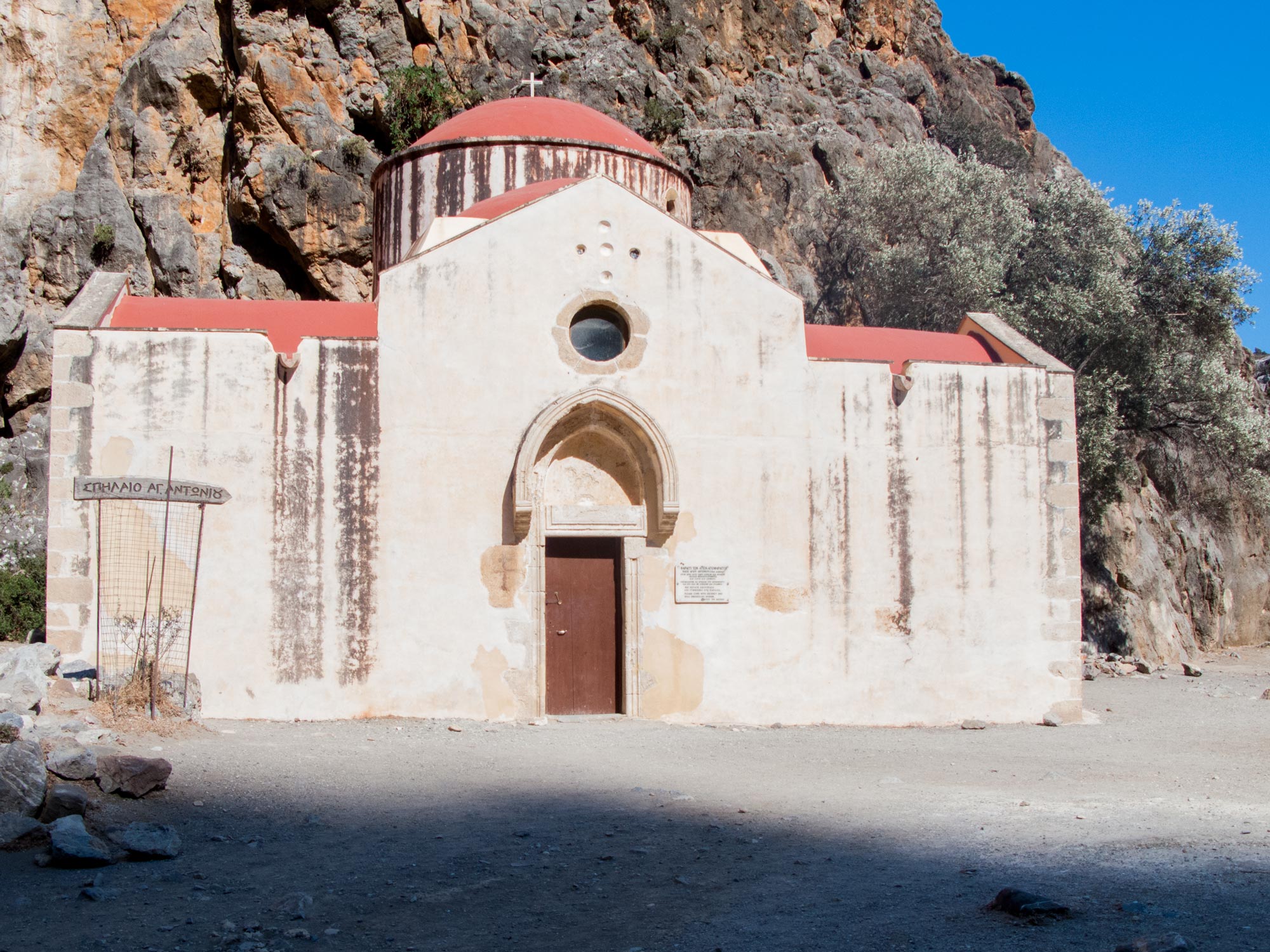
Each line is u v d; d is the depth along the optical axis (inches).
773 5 1894.7
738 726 693.3
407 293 685.9
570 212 715.4
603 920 300.0
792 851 365.1
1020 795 466.9
